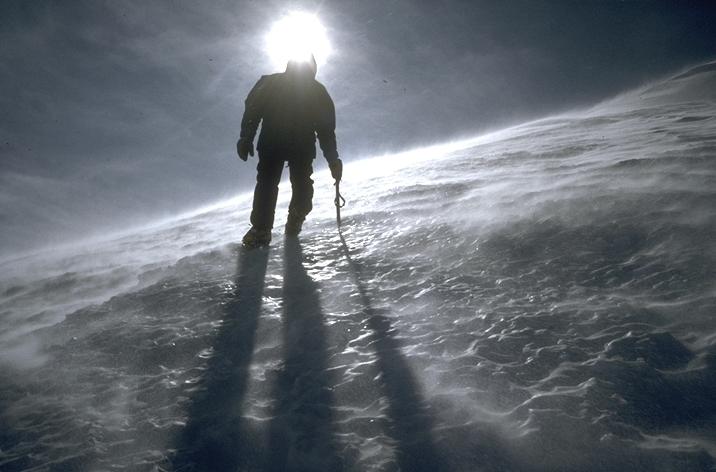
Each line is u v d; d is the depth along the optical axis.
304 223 4.62
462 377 2.01
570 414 1.75
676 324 2.14
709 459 1.52
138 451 1.86
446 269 3.03
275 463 1.74
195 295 3.11
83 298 3.76
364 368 2.16
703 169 3.96
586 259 2.85
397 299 2.75
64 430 1.99
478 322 2.39
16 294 4.29
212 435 1.89
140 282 3.64
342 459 1.70
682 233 2.88
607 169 4.58
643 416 1.70
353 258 3.46
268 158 3.96
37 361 2.57
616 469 1.54
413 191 5.34
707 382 1.80
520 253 3.08
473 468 1.60
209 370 2.30
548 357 2.05
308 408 1.96
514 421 1.76
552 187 4.26
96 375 2.36
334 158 4.05
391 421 1.84
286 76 3.87
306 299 2.90
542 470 1.57
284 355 2.36
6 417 2.13
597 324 2.22
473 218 3.83
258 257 3.72
